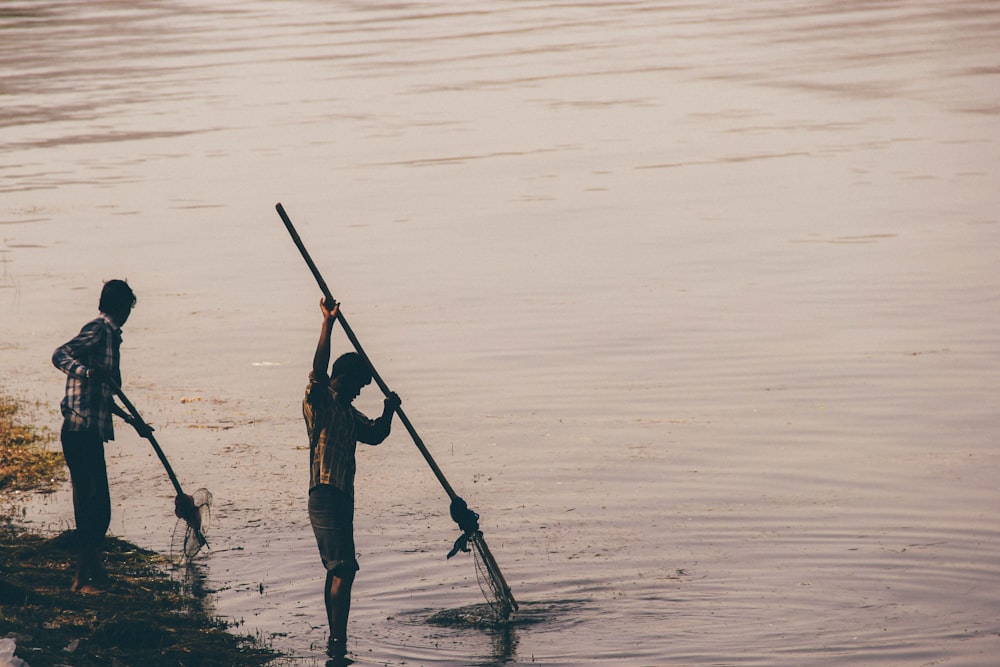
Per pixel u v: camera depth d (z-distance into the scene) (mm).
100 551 27203
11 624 23719
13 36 159375
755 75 122062
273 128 103562
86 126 106438
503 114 107250
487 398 42969
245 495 33625
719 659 23844
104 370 26422
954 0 167750
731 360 46750
